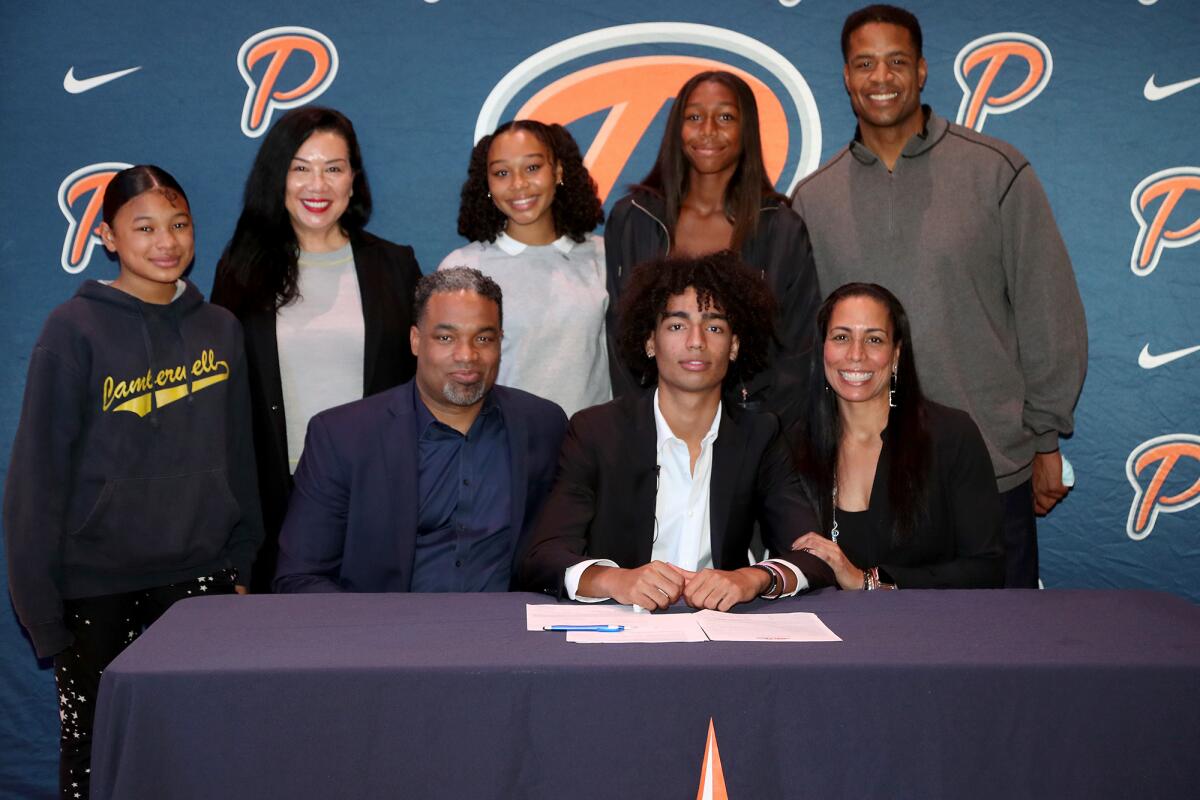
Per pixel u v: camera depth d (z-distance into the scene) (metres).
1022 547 3.10
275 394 2.87
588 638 1.75
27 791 3.47
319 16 3.42
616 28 3.46
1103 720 1.62
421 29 3.44
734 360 2.46
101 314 2.53
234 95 3.42
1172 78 3.44
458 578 2.46
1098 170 3.47
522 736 1.59
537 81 3.46
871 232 3.08
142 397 2.54
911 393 2.52
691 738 1.60
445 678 1.58
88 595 2.53
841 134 3.49
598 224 3.34
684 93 3.03
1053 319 3.05
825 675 1.60
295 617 1.89
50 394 2.43
